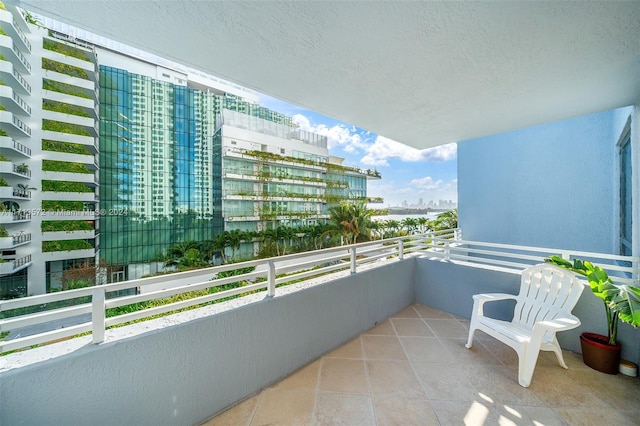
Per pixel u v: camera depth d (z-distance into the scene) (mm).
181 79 24797
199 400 1709
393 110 2510
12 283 15570
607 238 3619
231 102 23438
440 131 3160
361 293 3078
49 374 1245
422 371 2314
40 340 1296
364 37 1460
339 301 2777
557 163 4160
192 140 21922
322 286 2584
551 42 1486
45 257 16484
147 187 20391
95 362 1355
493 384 2127
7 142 14992
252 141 22422
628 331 2264
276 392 2037
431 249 4562
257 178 22016
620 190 3391
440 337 2975
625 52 1569
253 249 21516
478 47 1542
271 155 22641
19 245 15398
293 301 2305
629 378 2150
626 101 2318
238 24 1353
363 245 3254
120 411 1423
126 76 20016
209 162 22484
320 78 1931
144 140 20406
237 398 1900
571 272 2406
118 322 1492
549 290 2492
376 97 2227
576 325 1997
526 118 2721
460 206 5648
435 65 1743
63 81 17766
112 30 1407
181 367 1635
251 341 1987
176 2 1194
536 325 2076
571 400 1926
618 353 2189
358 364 2430
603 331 2416
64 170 17438
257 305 2033
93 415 1351
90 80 18812
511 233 4758
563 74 1849
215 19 1315
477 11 1254
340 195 27375
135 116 20188
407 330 3158
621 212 3381
